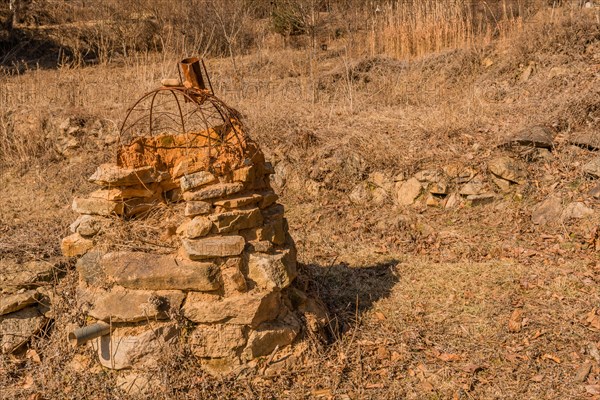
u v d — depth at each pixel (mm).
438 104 10133
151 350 4395
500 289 5586
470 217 7375
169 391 4277
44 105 11016
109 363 4465
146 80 12422
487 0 15320
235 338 4418
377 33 14523
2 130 10742
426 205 7793
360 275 6039
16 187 9742
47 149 10469
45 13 19984
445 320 5172
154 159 4859
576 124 8219
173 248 4582
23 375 4820
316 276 5945
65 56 18062
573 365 4535
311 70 11695
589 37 10609
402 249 6793
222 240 4434
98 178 4637
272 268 4539
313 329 4734
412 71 11867
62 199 9109
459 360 4664
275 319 4598
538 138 7840
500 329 4996
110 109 10953
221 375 4406
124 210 4699
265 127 9289
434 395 4332
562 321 5027
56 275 5297
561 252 6246
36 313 5102
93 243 4664
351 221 7750
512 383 4395
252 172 4688
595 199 6938
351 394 4348
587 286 5516
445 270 6012
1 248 5777
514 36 11734
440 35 12977
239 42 16469
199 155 4793
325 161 8555
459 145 8234
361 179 8359
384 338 4930
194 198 4430
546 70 10320
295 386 4426
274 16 16797
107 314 4441
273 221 4797
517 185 7555
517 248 6410
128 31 17781
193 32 16609
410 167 8078
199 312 4418
